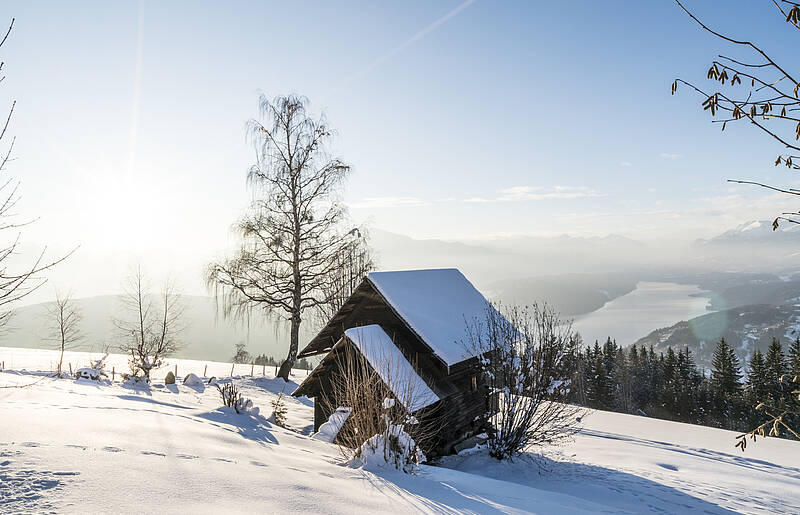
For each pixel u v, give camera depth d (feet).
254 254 73.56
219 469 14.40
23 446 13.43
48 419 18.03
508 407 38.14
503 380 38.86
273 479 14.48
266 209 72.54
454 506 16.15
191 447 17.25
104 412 23.09
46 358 93.20
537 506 20.45
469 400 46.78
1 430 15.02
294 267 73.97
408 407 28.53
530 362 38.37
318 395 43.27
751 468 43.21
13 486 10.19
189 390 61.52
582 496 29.48
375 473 20.65
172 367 92.43
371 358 37.24
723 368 216.74
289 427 47.09
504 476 34.01
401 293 46.68
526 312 40.19
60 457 12.80
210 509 10.63
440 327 43.98
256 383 72.02
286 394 68.54
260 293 74.02
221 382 70.79
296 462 19.35
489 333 42.50
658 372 244.42
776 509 30.25
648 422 71.77
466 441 44.78
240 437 23.31
